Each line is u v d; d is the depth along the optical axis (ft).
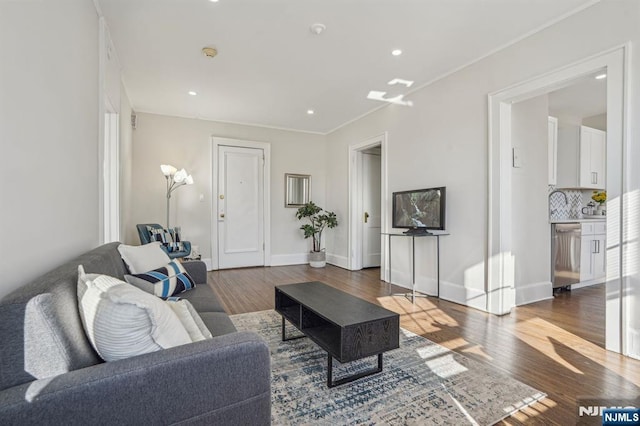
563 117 15.71
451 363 6.61
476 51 9.72
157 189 15.78
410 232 11.84
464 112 10.68
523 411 5.02
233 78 11.68
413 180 12.89
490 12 7.77
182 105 14.66
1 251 3.33
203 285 7.98
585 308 10.38
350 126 17.43
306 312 6.88
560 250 12.19
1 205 3.34
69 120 5.48
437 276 11.76
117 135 10.18
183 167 16.35
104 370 2.72
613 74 6.99
